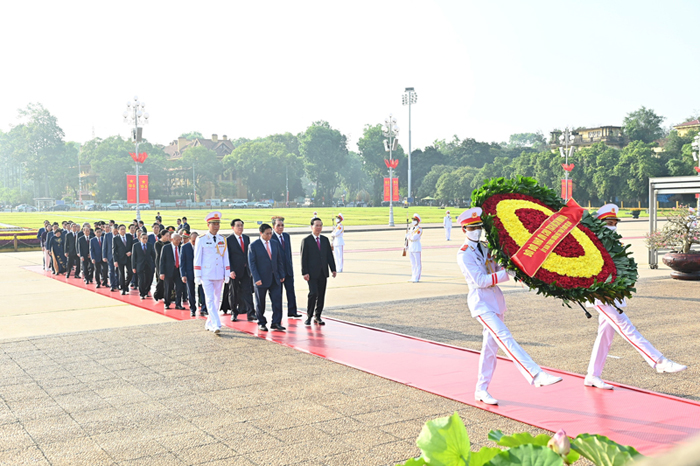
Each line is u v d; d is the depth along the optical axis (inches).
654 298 534.0
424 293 599.2
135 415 241.3
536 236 223.5
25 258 1131.9
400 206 4601.4
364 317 466.6
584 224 237.0
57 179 5905.5
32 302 572.7
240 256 457.7
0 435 220.5
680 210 690.2
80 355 347.6
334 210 3858.3
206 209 4281.5
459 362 323.3
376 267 856.9
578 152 3688.5
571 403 250.1
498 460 65.9
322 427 225.6
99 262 685.3
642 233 1547.7
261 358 336.8
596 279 217.3
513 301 530.9
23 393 273.0
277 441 211.9
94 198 5142.7
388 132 2014.0
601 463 68.4
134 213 3457.2
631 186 3363.7
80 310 521.7
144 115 1569.9
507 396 261.9
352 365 318.3
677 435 211.6
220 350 358.3
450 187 4453.7
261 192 5383.9
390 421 231.5
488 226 233.0
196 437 216.7
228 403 255.9
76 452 203.8
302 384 284.0
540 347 354.0
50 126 5910.4
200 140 5772.6
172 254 527.8
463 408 246.4
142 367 318.3
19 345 375.9
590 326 416.8
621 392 264.5
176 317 482.3
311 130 5428.2
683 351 339.0
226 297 494.3
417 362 324.2
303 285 683.4
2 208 5418.3
